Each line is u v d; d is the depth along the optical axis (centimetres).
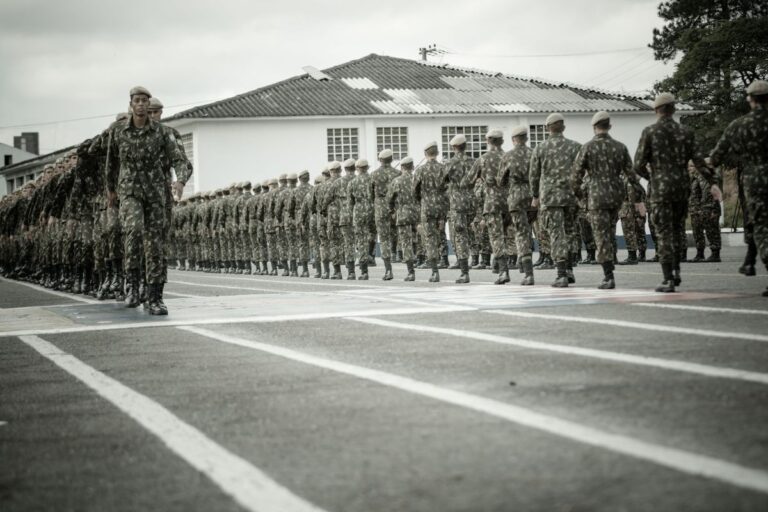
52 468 379
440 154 3888
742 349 589
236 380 563
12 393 554
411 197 1625
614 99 4112
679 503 293
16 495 343
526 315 846
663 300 932
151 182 1019
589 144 1136
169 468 368
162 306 1017
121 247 1270
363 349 667
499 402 457
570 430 394
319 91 4003
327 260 1947
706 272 1449
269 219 2320
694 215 1892
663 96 1032
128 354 704
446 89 4131
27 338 834
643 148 1031
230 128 3738
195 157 3731
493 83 4275
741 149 931
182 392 532
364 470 350
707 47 4975
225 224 2669
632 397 455
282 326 844
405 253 1639
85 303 1277
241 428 432
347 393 501
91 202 1480
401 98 3969
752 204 923
